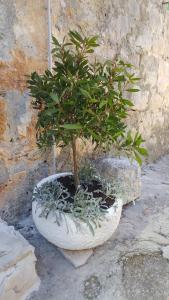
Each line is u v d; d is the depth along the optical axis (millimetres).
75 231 1215
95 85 1120
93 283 1266
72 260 1355
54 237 1270
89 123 1150
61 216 1223
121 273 1318
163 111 3480
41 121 1236
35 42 1544
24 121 1562
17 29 1426
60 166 1911
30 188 1689
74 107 1150
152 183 2473
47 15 1579
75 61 1188
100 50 2123
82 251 1410
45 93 1163
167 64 3342
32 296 1204
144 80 2854
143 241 1562
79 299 1199
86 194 1376
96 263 1366
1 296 1071
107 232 1300
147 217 1852
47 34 1609
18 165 1580
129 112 2688
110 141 1352
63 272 1319
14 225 1612
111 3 2137
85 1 1883
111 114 1188
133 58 2588
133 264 1369
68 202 1295
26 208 1689
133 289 1247
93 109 1177
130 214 1868
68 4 1743
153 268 1356
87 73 1208
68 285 1256
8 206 1571
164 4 2947
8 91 1441
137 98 2770
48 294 1215
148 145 3189
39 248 1452
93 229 1229
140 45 2660
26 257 1186
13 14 1390
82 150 2092
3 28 1353
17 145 1550
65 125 1048
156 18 2861
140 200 2061
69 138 1251
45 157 1758
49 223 1252
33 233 1562
